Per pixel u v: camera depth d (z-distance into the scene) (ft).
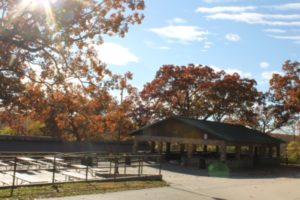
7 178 56.80
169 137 122.31
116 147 136.67
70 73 40.70
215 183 69.46
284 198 55.26
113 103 44.01
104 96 42.39
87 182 55.31
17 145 102.53
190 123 116.78
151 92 161.89
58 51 38.37
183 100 164.96
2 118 43.29
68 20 36.50
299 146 158.71
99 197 44.57
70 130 121.70
